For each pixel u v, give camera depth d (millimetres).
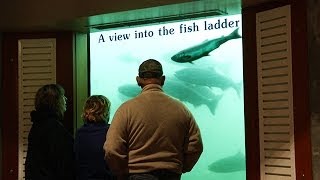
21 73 4207
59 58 4172
